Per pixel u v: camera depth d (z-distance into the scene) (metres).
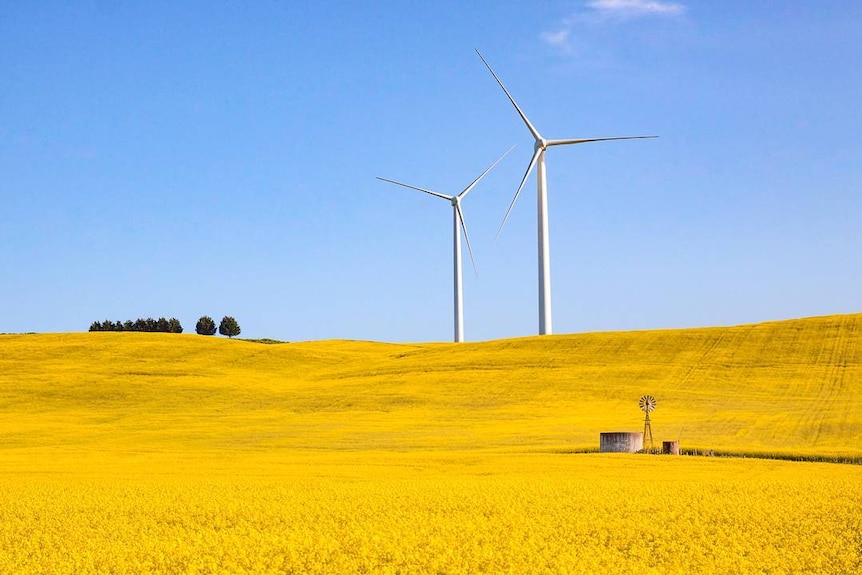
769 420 62.09
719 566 19.12
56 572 18.64
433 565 19.09
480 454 49.09
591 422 63.47
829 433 56.72
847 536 22.33
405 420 68.06
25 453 52.81
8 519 25.47
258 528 23.92
